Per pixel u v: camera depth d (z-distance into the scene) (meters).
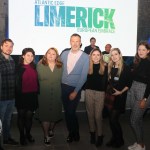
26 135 4.30
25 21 7.63
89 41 7.95
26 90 4.00
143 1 8.47
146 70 3.62
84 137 4.60
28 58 4.00
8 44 3.82
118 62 3.94
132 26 8.20
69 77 4.15
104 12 8.00
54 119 4.21
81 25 7.89
